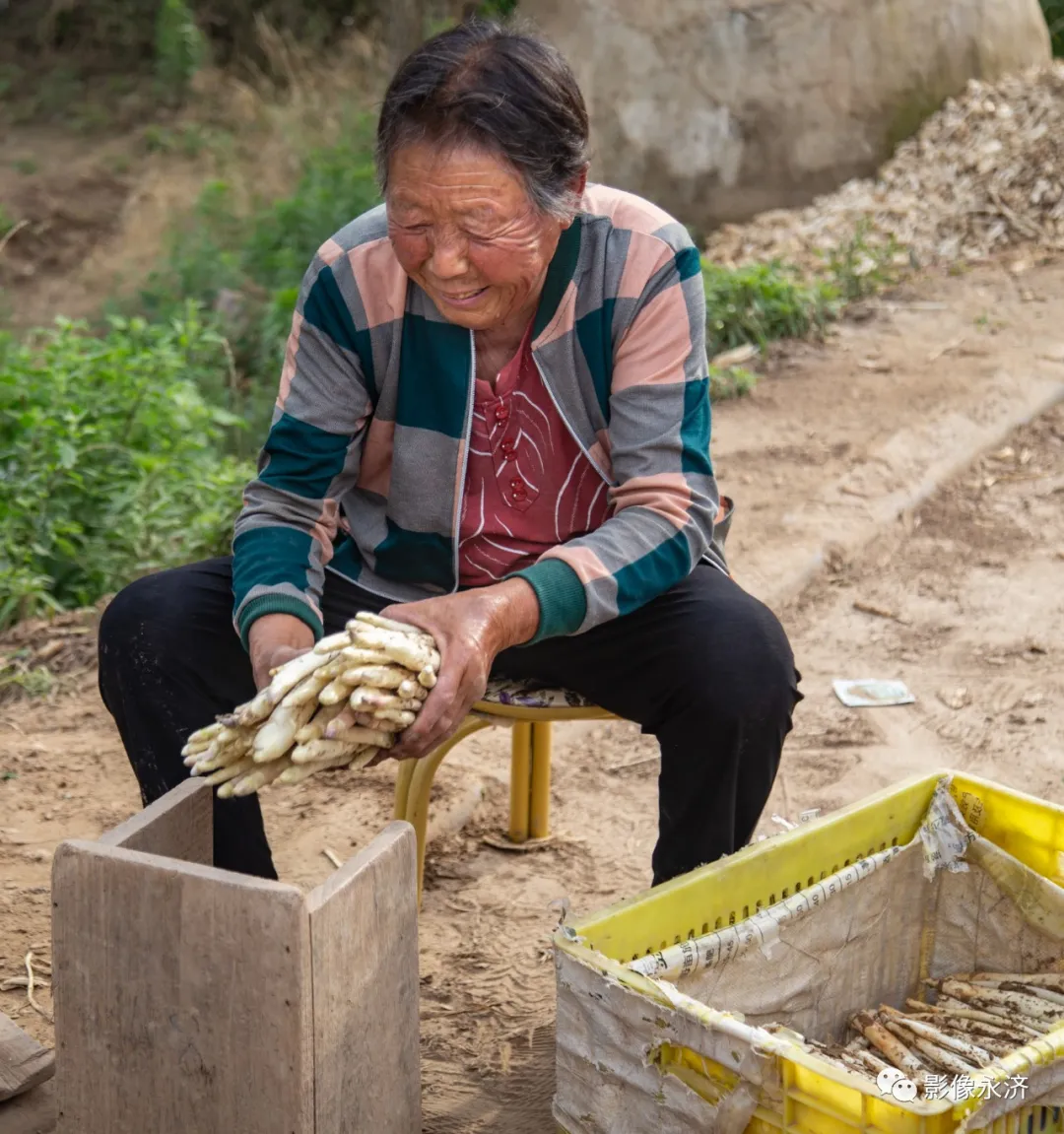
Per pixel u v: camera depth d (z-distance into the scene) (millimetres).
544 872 2949
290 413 2344
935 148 7465
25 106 11883
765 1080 1738
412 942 1979
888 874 2324
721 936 2084
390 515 2404
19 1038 2232
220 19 12086
